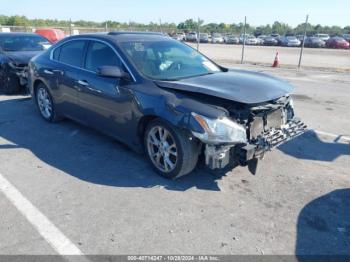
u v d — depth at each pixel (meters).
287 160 4.34
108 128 4.43
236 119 3.40
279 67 15.84
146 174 3.88
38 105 5.99
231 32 64.81
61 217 3.04
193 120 3.25
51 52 5.52
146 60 4.15
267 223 3.00
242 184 3.69
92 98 4.48
